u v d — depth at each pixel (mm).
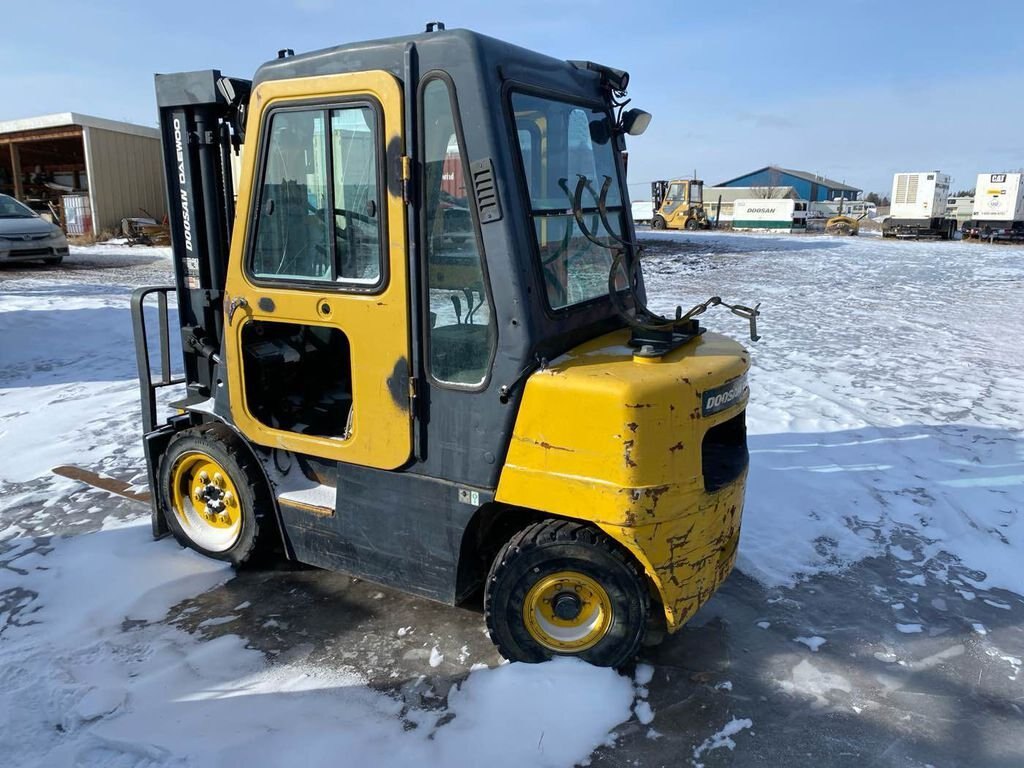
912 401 7438
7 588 3961
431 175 2943
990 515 4910
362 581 4035
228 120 4000
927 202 34656
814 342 10422
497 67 2848
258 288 3438
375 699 3113
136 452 5980
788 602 3906
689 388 2869
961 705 3158
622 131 3838
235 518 4113
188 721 2971
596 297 3488
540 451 2928
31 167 29797
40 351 9430
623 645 3119
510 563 3109
